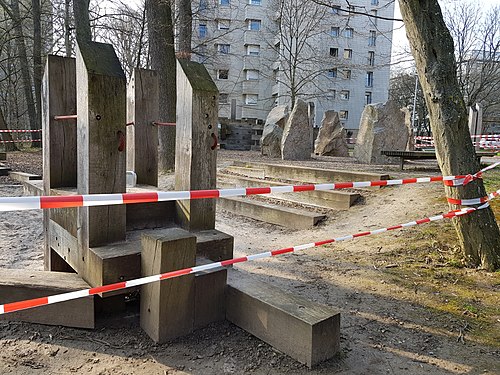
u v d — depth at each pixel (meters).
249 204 8.05
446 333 3.20
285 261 4.97
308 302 2.94
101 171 3.12
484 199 4.47
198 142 3.67
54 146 3.79
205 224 3.83
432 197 6.94
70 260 3.50
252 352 2.83
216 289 3.14
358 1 33.41
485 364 2.79
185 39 13.27
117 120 3.15
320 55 37.66
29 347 2.84
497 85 38.53
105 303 3.33
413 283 4.16
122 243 3.27
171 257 2.86
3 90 32.53
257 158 16.00
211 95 3.69
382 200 7.28
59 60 3.75
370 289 4.04
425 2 4.34
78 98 3.20
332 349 2.76
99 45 3.23
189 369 2.65
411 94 42.84
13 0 22.56
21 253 5.20
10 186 10.04
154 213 3.85
